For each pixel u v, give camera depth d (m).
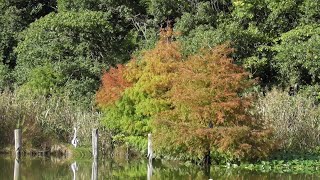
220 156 22.28
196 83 21.33
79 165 22.19
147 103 23.38
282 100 24.55
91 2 35.09
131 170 21.02
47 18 32.62
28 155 24.59
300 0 32.28
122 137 25.02
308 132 23.84
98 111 29.09
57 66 32.12
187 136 20.84
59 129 25.80
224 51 22.05
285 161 22.27
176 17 34.81
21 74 34.06
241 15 32.50
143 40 34.41
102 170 20.95
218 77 21.05
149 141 22.75
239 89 21.66
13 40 37.22
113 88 25.06
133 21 35.53
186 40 30.97
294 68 30.52
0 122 25.09
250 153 21.38
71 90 31.19
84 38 33.22
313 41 29.28
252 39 31.69
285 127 23.50
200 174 20.06
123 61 33.66
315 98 29.14
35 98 28.47
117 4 35.44
